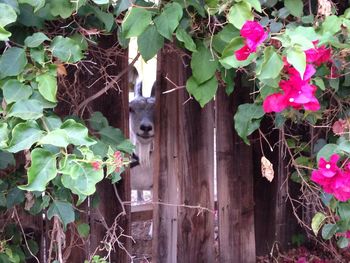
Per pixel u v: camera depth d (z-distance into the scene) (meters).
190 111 2.09
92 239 1.96
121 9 1.35
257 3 1.30
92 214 1.95
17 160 1.62
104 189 1.98
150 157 2.44
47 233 1.84
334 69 1.42
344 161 1.36
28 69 1.28
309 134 1.89
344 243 1.55
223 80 1.60
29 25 1.33
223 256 2.24
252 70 1.50
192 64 1.46
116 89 1.94
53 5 1.30
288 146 1.77
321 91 1.51
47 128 1.21
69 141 1.16
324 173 1.28
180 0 1.39
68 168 1.16
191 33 1.45
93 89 1.86
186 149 2.11
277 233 2.42
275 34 1.25
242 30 1.17
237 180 2.22
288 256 2.35
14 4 1.21
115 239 1.75
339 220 1.53
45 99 1.27
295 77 1.17
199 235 2.18
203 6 1.43
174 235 2.14
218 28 1.49
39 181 1.13
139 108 2.38
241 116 1.54
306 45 1.14
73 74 1.79
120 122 1.97
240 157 2.21
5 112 1.25
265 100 1.23
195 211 2.16
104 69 1.75
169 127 2.08
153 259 2.14
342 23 1.31
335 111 1.61
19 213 1.81
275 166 2.29
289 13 1.45
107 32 1.54
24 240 1.83
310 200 1.94
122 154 1.49
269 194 2.34
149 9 1.37
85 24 1.49
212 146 2.15
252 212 2.28
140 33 1.32
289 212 2.42
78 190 1.17
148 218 2.31
